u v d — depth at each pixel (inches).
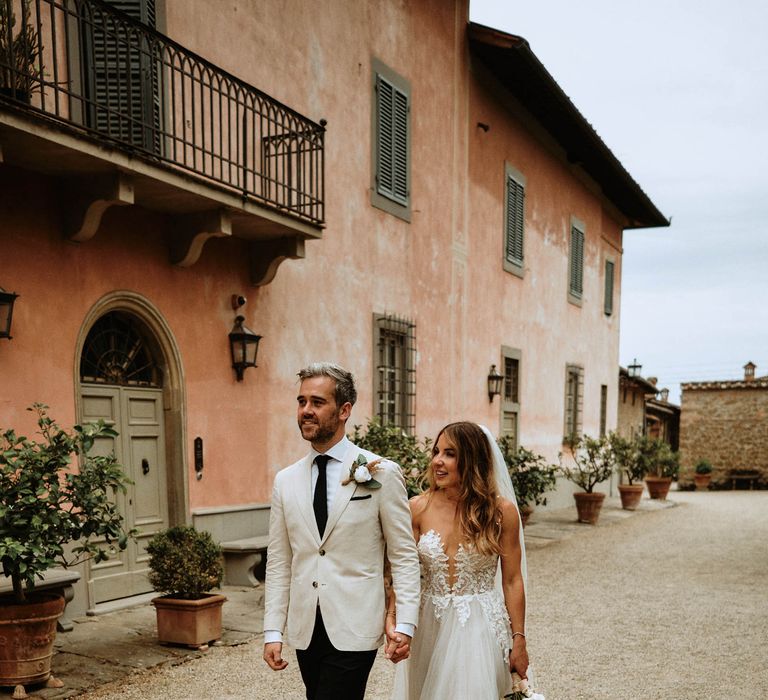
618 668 196.7
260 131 284.4
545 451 619.8
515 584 119.0
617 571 343.3
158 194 234.4
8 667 163.3
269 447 311.6
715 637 228.1
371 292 381.1
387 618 108.8
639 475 652.7
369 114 377.1
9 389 206.1
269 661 106.4
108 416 242.5
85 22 199.9
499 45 467.5
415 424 419.2
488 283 516.1
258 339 292.5
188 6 266.4
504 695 117.3
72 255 225.8
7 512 157.2
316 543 105.0
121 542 176.7
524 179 573.6
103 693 166.9
